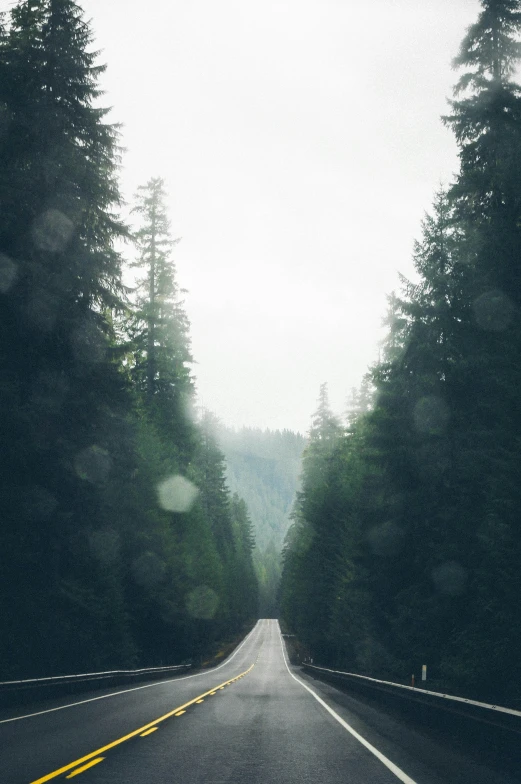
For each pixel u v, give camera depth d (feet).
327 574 203.92
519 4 85.10
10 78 75.41
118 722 51.08
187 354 169.37
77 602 91.76
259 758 36.35
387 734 47.39
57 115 76.74
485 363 79.77
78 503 83.66
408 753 38.99
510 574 64.80
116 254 89.51
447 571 85.66
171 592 168.04
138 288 160.76
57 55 81.00
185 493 187.42
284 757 36.83
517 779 31.76
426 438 95.14
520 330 71.87
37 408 71.72
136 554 147.84
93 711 59.52
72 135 84.74
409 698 58.95
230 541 397.60
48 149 77.61
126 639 126.62
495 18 85.61
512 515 64.13
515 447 67.10
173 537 175.73
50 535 80.07
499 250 79.41
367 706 72.28
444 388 89.92
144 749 38.52
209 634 268.21
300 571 254.68
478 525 81.71
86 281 83.61
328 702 75.20
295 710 63.87
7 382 67.05
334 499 205.87
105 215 89.56
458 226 89.10
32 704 66.44
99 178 85.51
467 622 84.89
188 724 50.34
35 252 75.92
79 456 80.53
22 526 72.74
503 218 80.48
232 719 54.39
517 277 79.92
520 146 79.56
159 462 160.45
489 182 81.41
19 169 74.23
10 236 71.97
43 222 75.36
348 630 161.79
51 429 75.25
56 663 87.45
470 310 85.97
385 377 107.45
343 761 35.88
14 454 68.18
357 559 111.55
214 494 279.08
